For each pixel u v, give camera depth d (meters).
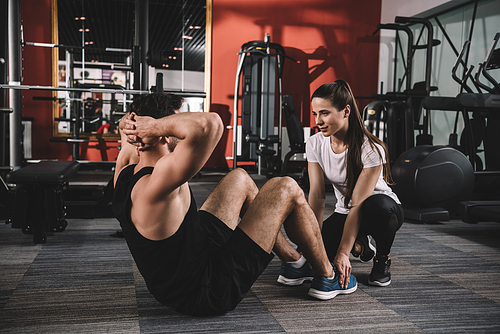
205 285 1.16
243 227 1.20
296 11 6.50
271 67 5.53
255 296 1.50
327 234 1.73
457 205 3.20
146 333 1.17
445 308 1.41
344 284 1.49
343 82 1.54
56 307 1.37
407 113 4.28
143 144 0.98
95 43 6.15
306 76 6.59
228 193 1.30
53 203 2.28
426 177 3.04
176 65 6.44
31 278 1.67
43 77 5.90
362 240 1.79
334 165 1.64
